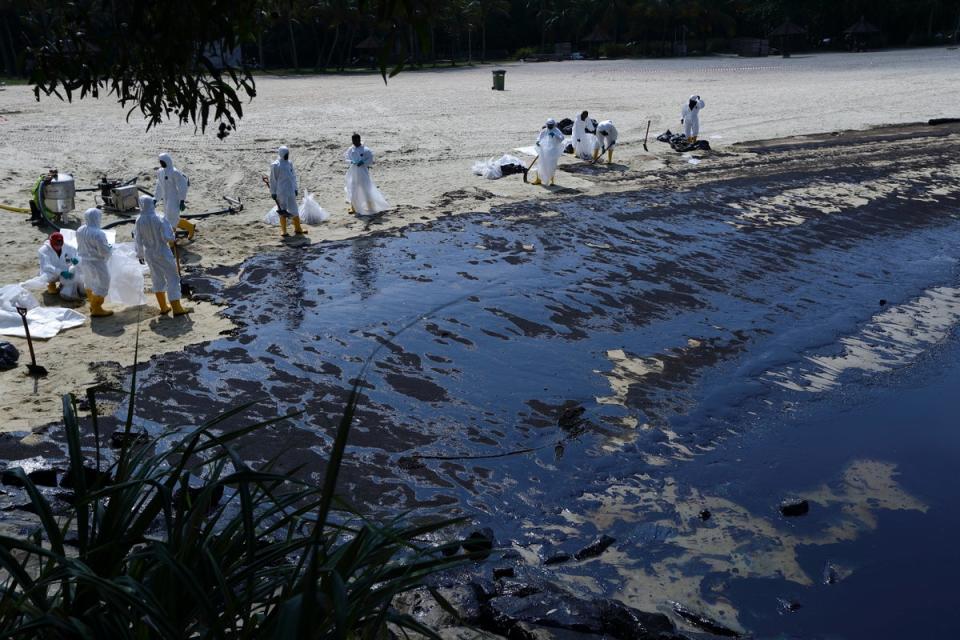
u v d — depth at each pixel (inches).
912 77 1652.3
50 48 140.3
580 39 3139.8
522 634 185.8
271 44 2706.7
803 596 222.8
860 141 944.9
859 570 234.8
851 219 628.1
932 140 950.4
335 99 1385.3
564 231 581.9
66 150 821.2
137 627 91.4
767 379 360.5
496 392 341.1
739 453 299.7
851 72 1834.4
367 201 616.7
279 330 398.6
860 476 286.0
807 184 732.0
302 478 269.4
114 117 1059.3
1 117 1050.1
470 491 268.7
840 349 395.2
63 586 96.3
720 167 802.8
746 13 3031.5
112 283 421.4
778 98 1348.4
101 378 339.6
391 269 495.2
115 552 97.7
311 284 467.2
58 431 295.4
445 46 3147.1
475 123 1063.0
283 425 305.7
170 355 366.0
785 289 477.1
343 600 75.2
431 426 311.1
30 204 569.0
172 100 148.4
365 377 348.8
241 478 97.3
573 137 830.5
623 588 223.0
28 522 219.1
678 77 1845.5
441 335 397.4
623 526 253.3
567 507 262.7
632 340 398.6
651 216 625.3
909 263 531.5
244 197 661.9
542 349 385.4
